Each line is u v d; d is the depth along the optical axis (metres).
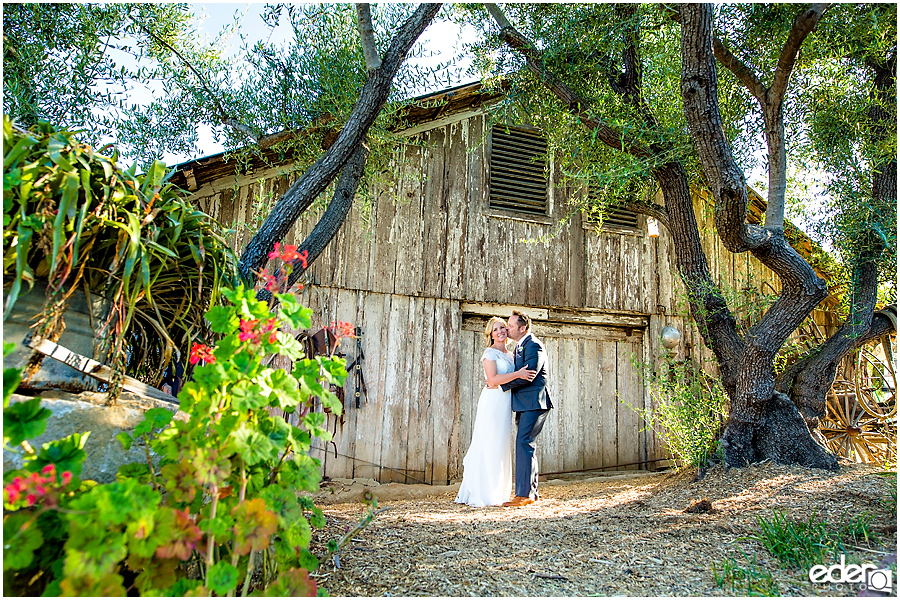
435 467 6.32
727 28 5.26
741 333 5.86
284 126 5.04
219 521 1.69
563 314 7.18
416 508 4.56
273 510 1.80
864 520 3.13
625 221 7.50
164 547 1.59
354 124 4.14
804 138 5.63
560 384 7.10
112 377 2.18
